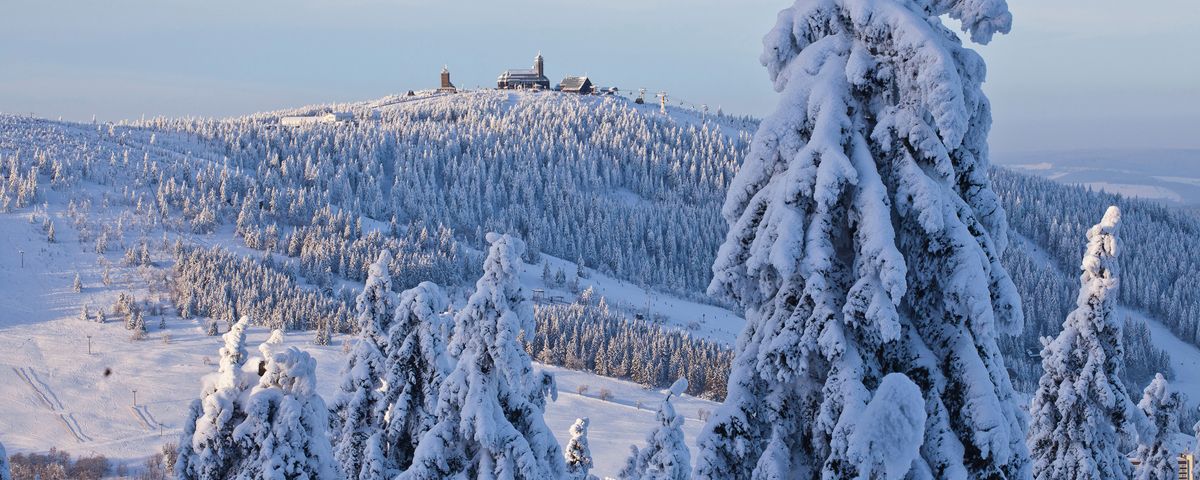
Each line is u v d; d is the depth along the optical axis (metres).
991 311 16.81
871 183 17.22
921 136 17.19
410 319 33.06
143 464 168.25
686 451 40.41
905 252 17.84
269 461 26.59
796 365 17.36
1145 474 37.19
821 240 17.27
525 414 28.88
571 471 50.16
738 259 18.28
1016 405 18.22
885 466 16.41
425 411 32.28
